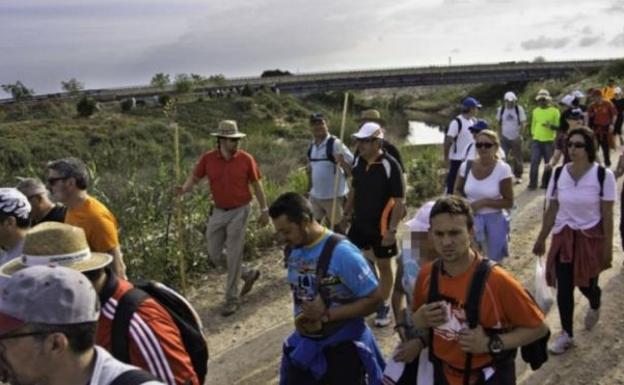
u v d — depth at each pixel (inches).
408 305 147.1
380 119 295.6
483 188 225.5
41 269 82.8
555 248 211.8
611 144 497.0
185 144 1282.0
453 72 3201.3
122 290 110.9
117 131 1627.7
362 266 148.7
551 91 1593.3
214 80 2859.3
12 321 79.2
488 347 122.8
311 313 148.1
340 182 295.3
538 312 125.9
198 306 282.0
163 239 323.6
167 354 108.2
